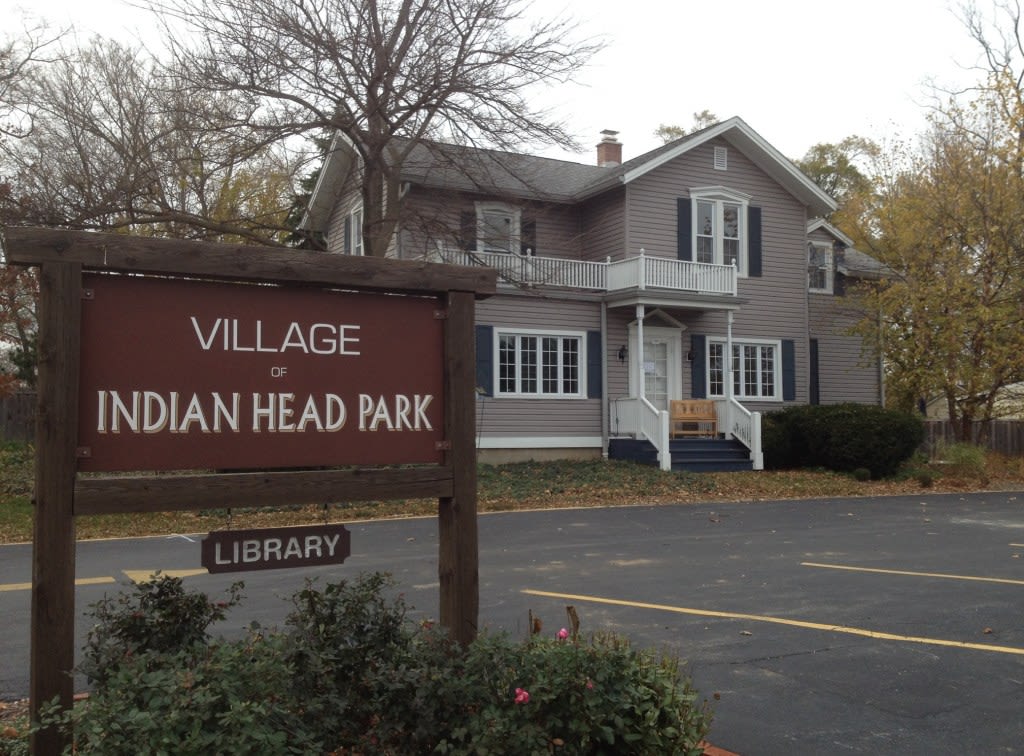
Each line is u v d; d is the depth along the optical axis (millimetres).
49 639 3771
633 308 24562
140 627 4301
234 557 4230
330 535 4426
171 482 4051
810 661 6613
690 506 17422
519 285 21000
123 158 19328
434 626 4344
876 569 10625
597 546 12383
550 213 25641
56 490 3830
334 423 4477
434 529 13922
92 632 4266
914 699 5770
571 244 25875
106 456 4000
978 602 8719
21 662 6609
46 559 3791
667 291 23391
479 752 3537
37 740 3705
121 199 18219
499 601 8750
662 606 8508
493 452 22656
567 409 23703
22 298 22312
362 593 4410
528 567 10703
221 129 17875
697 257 25641
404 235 22062
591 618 7984
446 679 3830
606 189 24750
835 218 29594
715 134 25359
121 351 4059
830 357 28766
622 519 15352
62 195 18109
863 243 27203
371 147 19156
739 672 6328
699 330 25562
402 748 3869
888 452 22469
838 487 20922
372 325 4602
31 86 28672
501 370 23016
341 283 4453
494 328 22781
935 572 10422
